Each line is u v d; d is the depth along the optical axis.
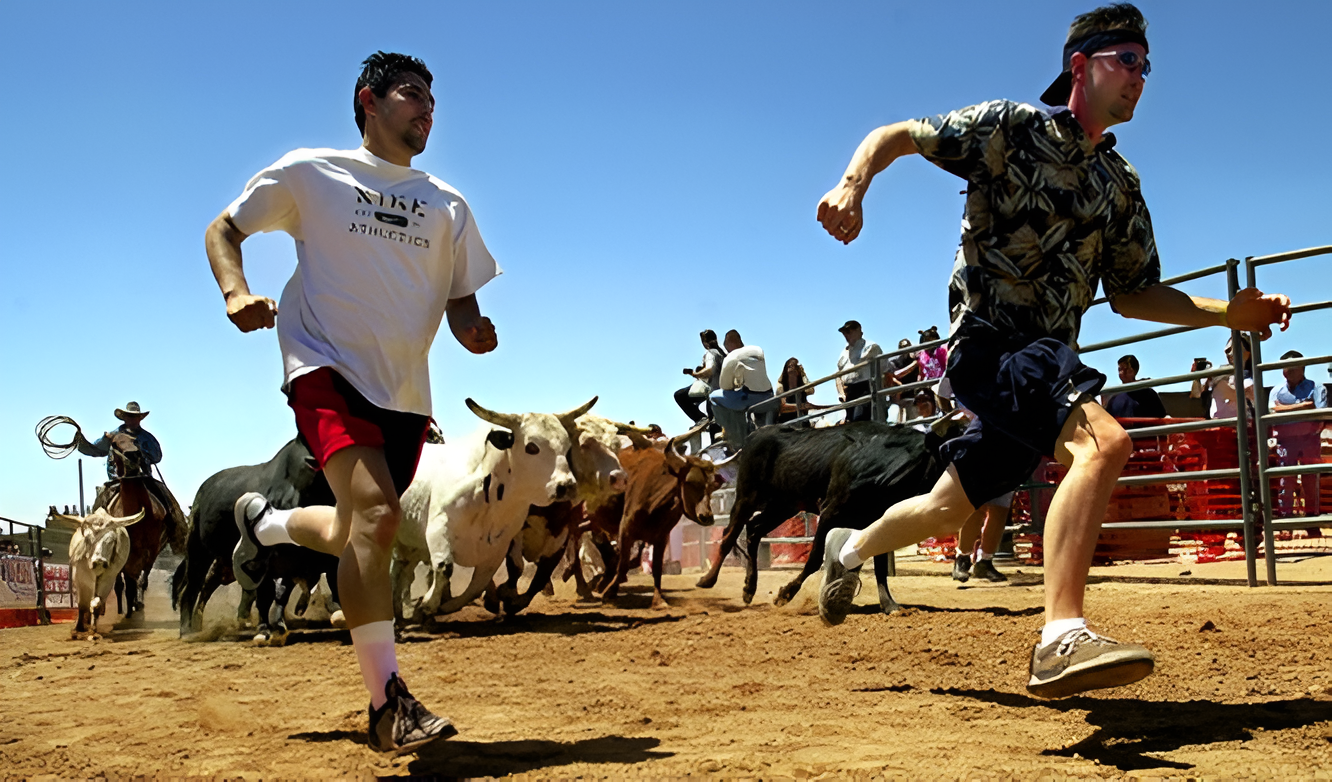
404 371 3.91
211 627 9.89
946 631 6.68
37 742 4.20
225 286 3.71
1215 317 4.35
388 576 3.65
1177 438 12.16
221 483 9.38
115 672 6.71
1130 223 4.24
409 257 3.93
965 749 3.48
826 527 9.11
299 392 3.80
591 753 3.63
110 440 13.05
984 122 3.96
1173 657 5.17
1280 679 4.53
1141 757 3.31
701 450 17.44
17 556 16.64
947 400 12.31
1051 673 3.47
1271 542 8.38
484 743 3.83
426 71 4.11
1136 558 12.23
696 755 3.52
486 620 9.80
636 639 7.29
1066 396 3.75
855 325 15.24
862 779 3.09
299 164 3.85
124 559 11.60
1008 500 10.86
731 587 12.91
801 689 4.88
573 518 12.02
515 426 9.23
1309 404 12.08
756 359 16.25
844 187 4.02
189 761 3.72
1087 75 4.00
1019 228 4.00
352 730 4.16
